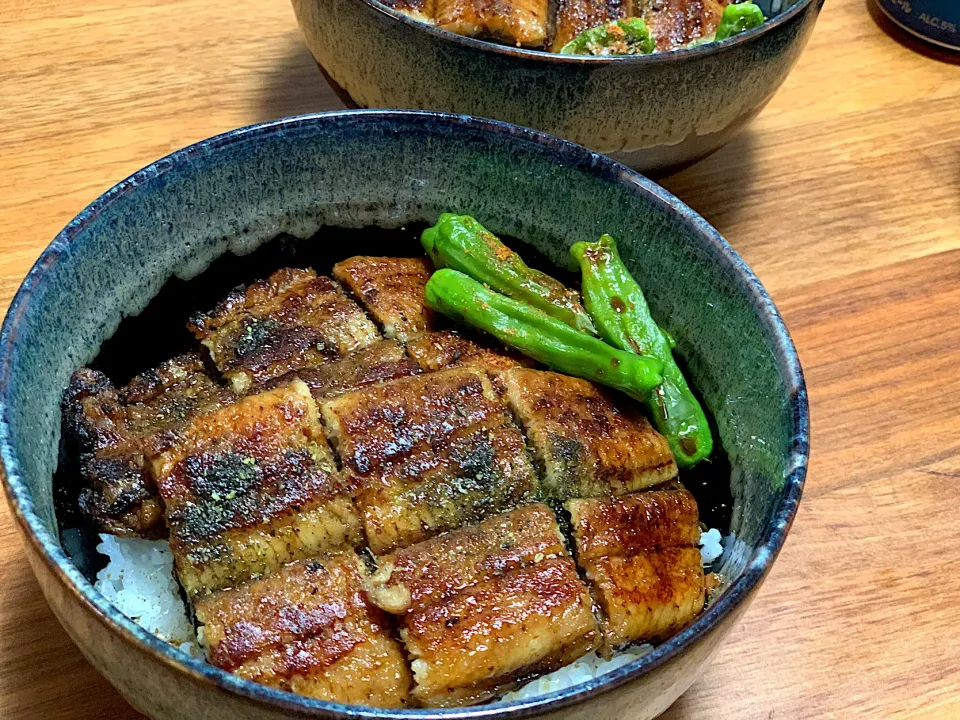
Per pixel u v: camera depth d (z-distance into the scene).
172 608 0.25
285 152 0.28
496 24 0.33
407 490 0.24
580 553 0.24
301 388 0.25
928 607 0.28
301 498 0.24
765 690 0.27
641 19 0.35
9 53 0.38
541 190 0.29
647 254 0.29
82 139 0.36
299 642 0.22
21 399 0.23
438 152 0.29
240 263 0.29
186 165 0.27
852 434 0.32
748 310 0.27
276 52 0.40
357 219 0.30
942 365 0.34
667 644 0.21
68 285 0.25
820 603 0.28
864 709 0.27
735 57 0.31
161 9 0.41
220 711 0.20
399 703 0.23
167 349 0.28
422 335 0.28
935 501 0.31
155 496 0.25
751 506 0.25
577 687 0.20
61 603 0.21
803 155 0.39
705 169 0.38
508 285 0.29
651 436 0.27
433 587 0.23
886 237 0.37
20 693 0.25
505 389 0.26
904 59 0.44
